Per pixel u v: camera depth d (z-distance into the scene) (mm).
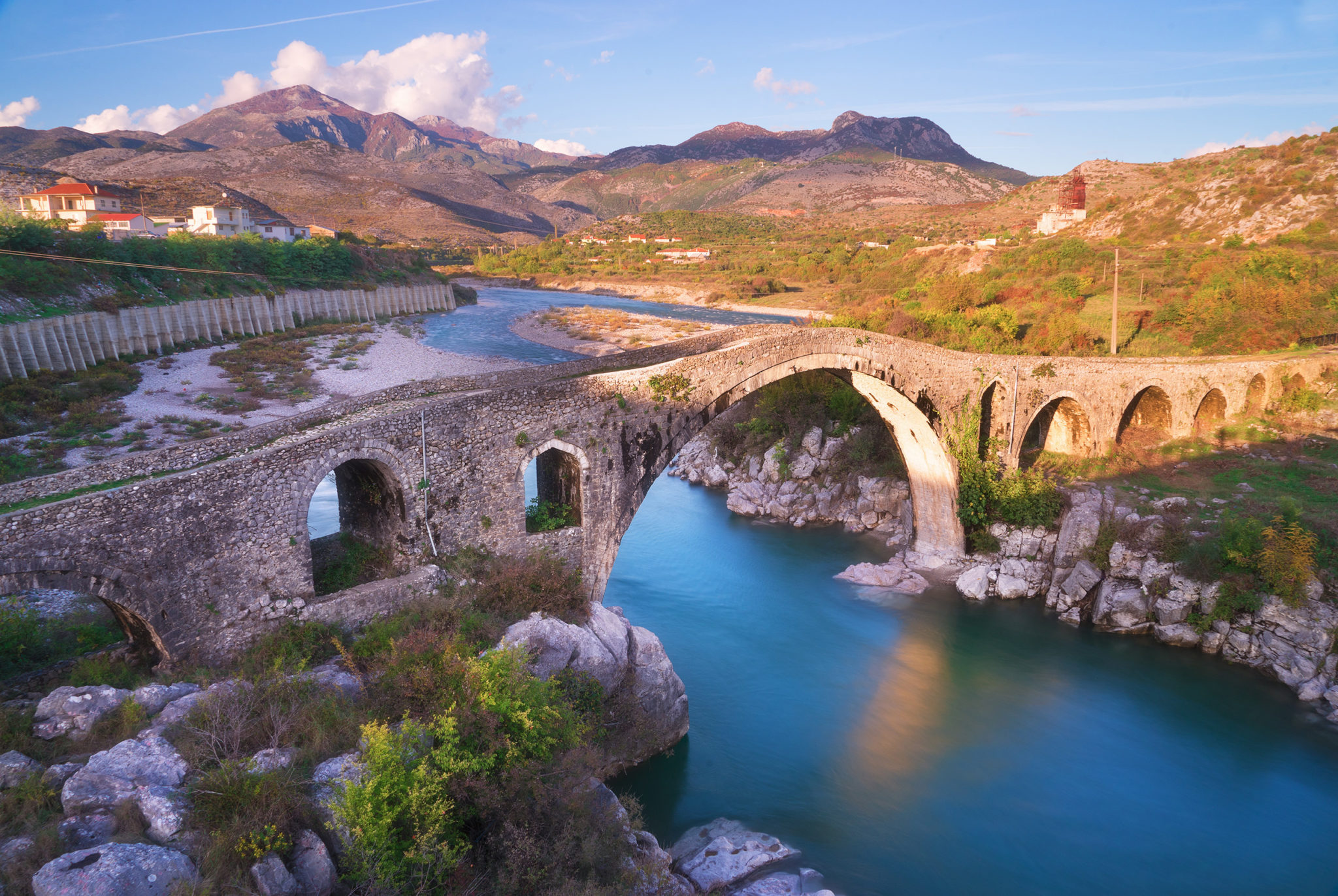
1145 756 27344
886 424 42719
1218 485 41594
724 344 39375
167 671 18312
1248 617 33469
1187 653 34156
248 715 15789
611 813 18750
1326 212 85188
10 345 60781
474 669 17844
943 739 28141
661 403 28766
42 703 15727
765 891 20000
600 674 23141
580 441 26703
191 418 62219
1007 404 42406
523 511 25797
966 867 21859
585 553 27391
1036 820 23969
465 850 15422
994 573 40469
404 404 28688
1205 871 22000
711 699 30516
